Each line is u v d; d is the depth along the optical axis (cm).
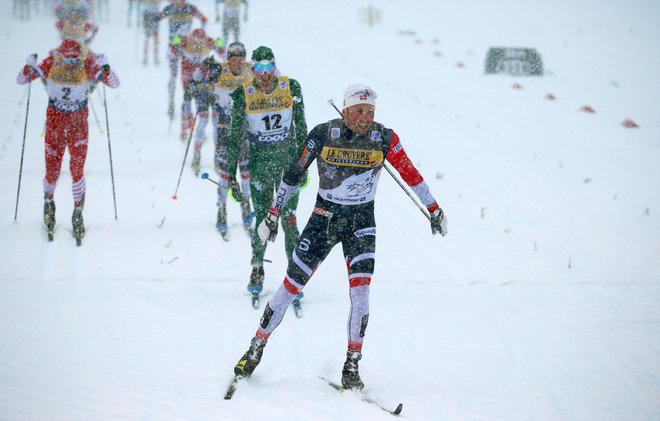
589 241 2061
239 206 2236
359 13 7544
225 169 1942
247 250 1859
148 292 1534
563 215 2295
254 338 1123
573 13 7994
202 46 2917
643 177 2753
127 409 991
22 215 1995
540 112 3891
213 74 2284
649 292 1692
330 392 1094
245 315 1439
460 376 1204
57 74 1711
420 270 1788
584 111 3906
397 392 1117
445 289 1664
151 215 2092
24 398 1002
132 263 1698
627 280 1770
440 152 3028
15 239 1802
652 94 4312
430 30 7125
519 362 1283
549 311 1556
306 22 7450
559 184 2639
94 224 1978
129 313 1411
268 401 1042
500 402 1106
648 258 1936
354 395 1080
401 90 4372
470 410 1066
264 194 1502
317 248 1125
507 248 1977
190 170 2600
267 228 1168
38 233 1862
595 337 1422
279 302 1112
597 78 4797
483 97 4269
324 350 1281
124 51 5300
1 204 2075
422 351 1308
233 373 1148
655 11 7831
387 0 9688
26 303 1427
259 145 1487
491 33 6875
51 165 1783
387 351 1298
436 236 2061
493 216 2264
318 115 3453
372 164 1109
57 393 1032
